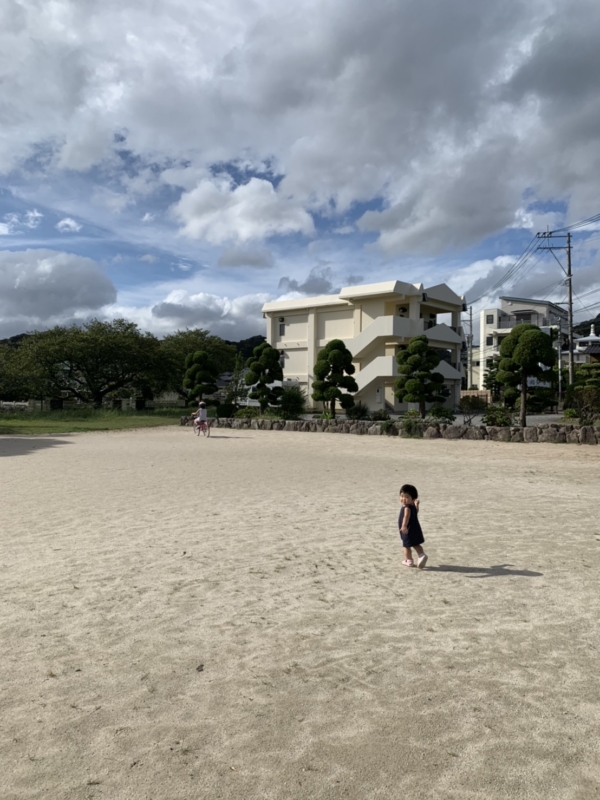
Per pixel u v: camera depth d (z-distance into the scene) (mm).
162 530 7031
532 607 4477
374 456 15578
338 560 5785
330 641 3869
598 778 2469
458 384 42438
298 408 30578
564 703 3059
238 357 39562
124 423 29797
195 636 3957
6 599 4691
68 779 2477
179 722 2900
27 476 11602
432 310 42156
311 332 42469
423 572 5395
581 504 8664
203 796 2363
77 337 40719
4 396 40219
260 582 5105
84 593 4820
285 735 2783
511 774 2492
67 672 3438
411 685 3264
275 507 8445
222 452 16578
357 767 2543
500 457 15352
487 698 3111
